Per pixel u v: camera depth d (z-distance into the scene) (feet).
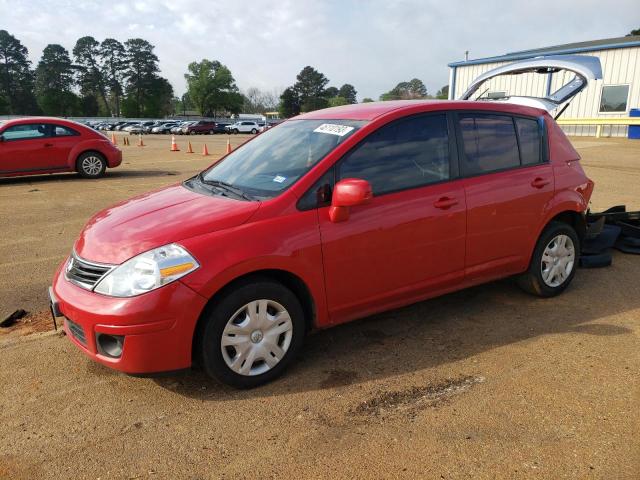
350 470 8.25
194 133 178.81
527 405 9.91
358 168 11.56
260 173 12.17
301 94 351.67
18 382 11.10
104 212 12.41
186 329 9.72
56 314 10.62
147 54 359.46
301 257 10.62
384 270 11.85
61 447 9.00
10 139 38.29
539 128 14.89
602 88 85.81
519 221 13.94
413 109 12.61
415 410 9.85
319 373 11.31
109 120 264.31
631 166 46.88
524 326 13.46
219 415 9.84
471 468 8.23
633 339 12.59
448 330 13.33
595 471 8.11
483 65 100.48
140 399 10.43
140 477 8.25
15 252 20.75
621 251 19.92
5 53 330.75
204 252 9.83
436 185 12.58
